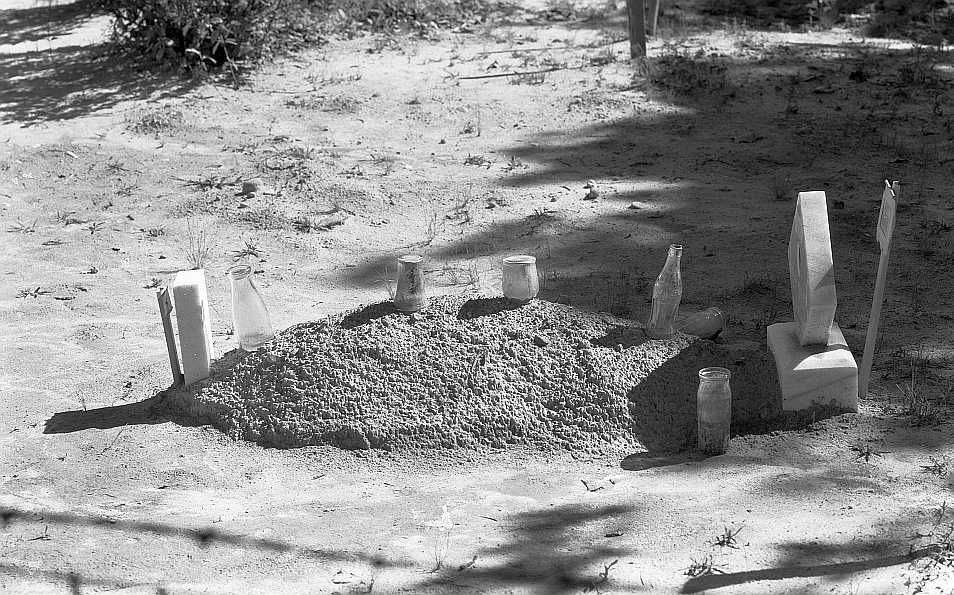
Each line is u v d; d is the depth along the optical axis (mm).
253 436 5512
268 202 9172
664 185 9602
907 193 9336
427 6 15484
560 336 5859
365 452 5348
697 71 12812
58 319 7117
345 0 14812
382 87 12305
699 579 4070
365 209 9125
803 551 4230
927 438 5195
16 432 5617
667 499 4773
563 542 4457
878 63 13508
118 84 12219
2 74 12594
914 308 6895
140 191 9492
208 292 7586
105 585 4242
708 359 5805
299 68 12938
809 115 11508
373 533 4602
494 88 12312
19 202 9305
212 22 12320
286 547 4484
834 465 5008
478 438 5391
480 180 9750
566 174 9906
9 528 4695
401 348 5734
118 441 5500
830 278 5469
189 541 4559
